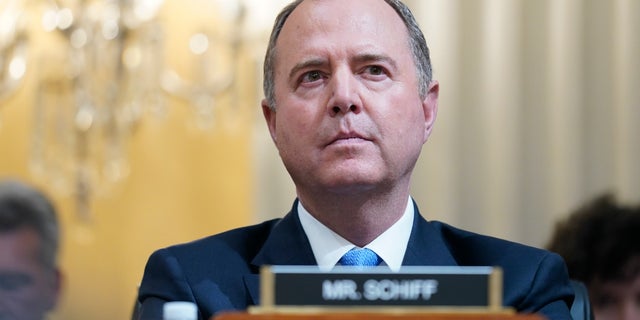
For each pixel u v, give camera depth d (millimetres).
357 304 1649
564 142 5855
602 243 2924
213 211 5957
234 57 5516
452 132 5863
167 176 5957
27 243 1989
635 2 5883
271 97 2568
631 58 5867
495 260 2525
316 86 2383
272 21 5605
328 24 2398
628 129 5859
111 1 5355
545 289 2455
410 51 2475
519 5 5863
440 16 5844
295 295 1653
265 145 5852
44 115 5496
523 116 5867
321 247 2492
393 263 2479
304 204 2533
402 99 2391
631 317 2895
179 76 5734
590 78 5883
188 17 5754
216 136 5945
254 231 2645
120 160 5543
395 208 2477
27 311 1990
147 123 5902
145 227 5945
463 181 5867
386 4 2484
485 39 5859
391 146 2354
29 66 5652
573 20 5875
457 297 1649
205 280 2441
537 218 5859
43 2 5539
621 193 5836
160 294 2422
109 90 5375
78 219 5730
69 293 5805
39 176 5773
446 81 5852
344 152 2322
